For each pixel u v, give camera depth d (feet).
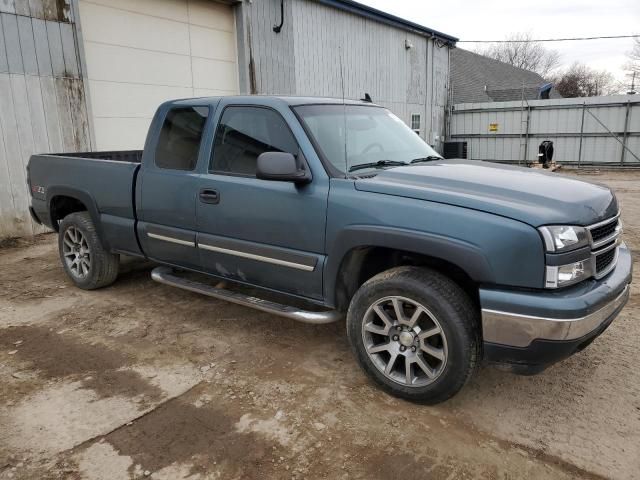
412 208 9.29
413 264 10.50
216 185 12.14
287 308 11.53
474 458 8.43
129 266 19.22
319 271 10.68
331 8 44.39
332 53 45.24
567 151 65.26
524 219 8.41
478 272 8.64
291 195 10.84
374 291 9.93
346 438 8.93
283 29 38.91
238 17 34.96
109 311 14.90
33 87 24.58
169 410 9.79
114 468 8.20
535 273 8.33
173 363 11.71
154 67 30.78
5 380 10.96
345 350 12.32
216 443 8.80
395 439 8.91
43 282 17.80
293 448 8.68
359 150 11.70
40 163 17.19
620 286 9.37
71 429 9.21
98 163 15.10
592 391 10.41
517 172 11.12
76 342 12.84
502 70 113.91
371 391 10.45
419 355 9.63
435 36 62.18
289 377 11.04
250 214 11.57
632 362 11.55
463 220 8.76
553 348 8.36
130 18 29.17
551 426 9.27
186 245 13.20
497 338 8.66
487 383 10.78
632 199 36.37
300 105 11.74
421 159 12.71
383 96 54.60
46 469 8.17
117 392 10.46
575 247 8.51
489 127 69.62
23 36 23.98
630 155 61.72
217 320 14.16
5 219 24.31
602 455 8.48
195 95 33.58
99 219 15.39
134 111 30.04
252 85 36.42
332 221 10.27
